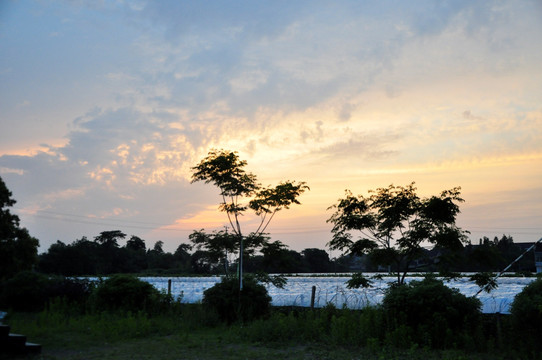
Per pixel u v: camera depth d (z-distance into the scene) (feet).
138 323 56.59
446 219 54.65
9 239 135.74
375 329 46.44
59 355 40.65
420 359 38.17
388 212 56.90
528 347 39.01
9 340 39.86
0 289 78.07
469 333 43.65
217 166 67.26
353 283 56.95
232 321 61.72
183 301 78.95
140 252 395.55
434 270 60.29
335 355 40.55
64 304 71.82
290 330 50.72
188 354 41.47
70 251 317.63
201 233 68.59
